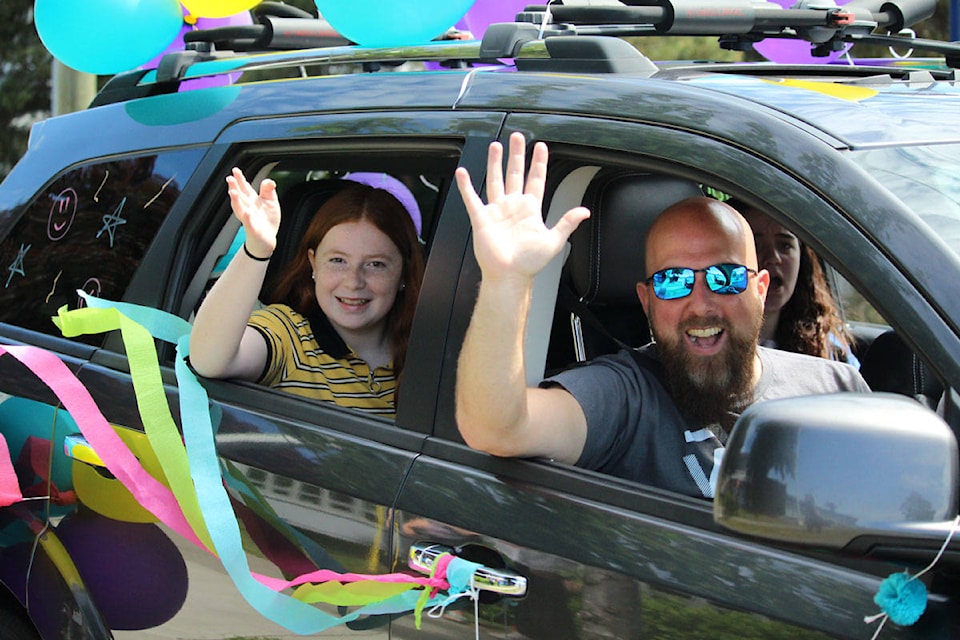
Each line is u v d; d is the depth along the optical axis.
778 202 1.91
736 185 1.96
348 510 2.24
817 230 1.86
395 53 2.68
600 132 2.14
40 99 10.85
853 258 1.81
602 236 2.51
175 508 2.52
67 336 2.87
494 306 1.98
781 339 2.86
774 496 1.54
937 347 1.71
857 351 2.97
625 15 2.56
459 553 2.08
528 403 2.15
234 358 2.61
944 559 1.55
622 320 2.66
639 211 2.52
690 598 1.83
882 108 2.15
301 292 2.97
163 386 2.63
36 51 10.73
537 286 2.39
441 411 2.21
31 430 2.86
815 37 3.00
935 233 1.79
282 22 3.52
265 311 2.87
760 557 1.80
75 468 2.75
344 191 2.95
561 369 2.59
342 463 2.28
